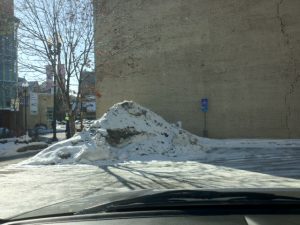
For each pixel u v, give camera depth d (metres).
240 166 20.36
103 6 29.02
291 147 28.91
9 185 16.19
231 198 2.76
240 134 35.59
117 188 14.75
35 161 24.05
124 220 2.38
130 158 25.34
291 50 33.56
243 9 35.47
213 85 36.84
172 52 38.84
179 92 38.56
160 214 2.44
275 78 34.19
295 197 2.78
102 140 26.22
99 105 42.84
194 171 18.84
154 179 16.61
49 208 2.95
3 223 2.62
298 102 33.31
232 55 36.00
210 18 37.00
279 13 34.06
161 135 28.06
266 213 2.38
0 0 27.30
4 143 39.06
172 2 38.72
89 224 2.37
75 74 28.25
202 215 2.39
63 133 71.00
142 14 39.56
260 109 34.75
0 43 32.72
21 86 55.41
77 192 14.25
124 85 41.38
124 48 33.19
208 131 37.06
